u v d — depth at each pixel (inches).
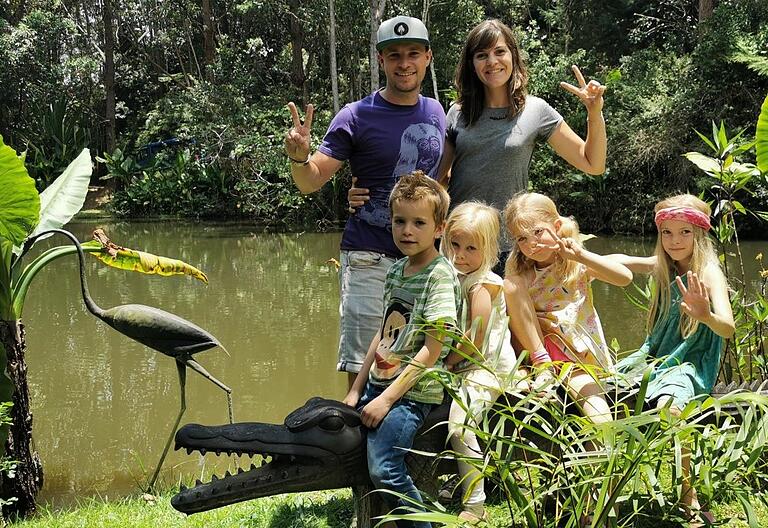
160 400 270.1
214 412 257.4
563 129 149.7
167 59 1232.8
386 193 139.6
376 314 138.7
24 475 187.3
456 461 115.3
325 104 957.8
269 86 987.9
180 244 698.2
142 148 1112.8
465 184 149.3
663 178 733.3
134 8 1213.1
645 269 141.9
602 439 91.5
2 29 1109.7
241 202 891.4
